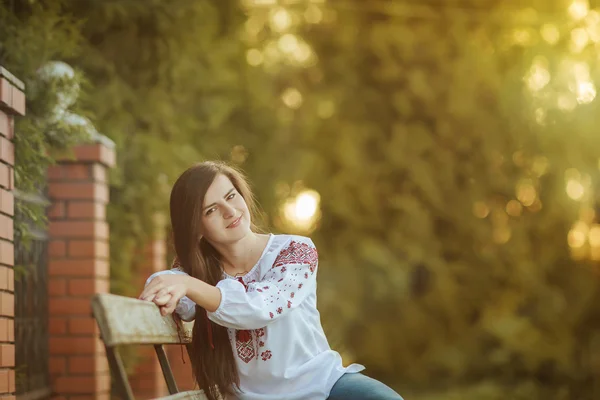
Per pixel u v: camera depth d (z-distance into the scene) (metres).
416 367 15.98
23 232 5.58
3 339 4.63
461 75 16.05
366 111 16.50
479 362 15.59
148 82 8.95
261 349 3.56
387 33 16.23
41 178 5.75
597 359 14.84
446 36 16.28
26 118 5.70
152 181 8.61
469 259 16.31
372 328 16.11
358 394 3.60
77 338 6.88
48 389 6.76
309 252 3.67
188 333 3.63
